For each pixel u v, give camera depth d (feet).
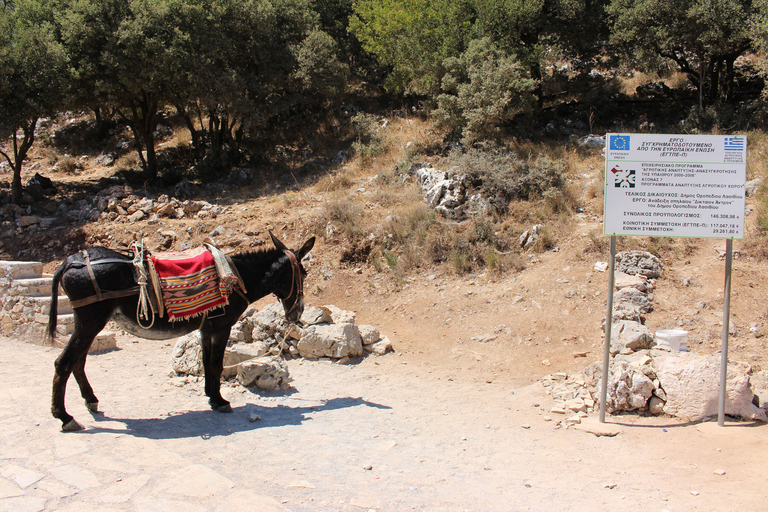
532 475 14.94
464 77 59.06
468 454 16.65
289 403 21.89
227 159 67.67
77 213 54.13
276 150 69.36
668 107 64.44
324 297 38.68
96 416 18.37
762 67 55.42
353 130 69.36
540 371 27.07
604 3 65.10
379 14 69.56
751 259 31.83
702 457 16.25
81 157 76.95
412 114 71.67
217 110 65.92
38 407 18.43
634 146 19.71
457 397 23.62
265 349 26.63
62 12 58.59
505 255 37.93
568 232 38.50
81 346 17.02
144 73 55.31
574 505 12.90
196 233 47.44
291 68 67.72
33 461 13.80
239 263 20.27
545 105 72.33
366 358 29.94
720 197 19.30
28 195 58.90
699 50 57.11
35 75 53.11
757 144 46.37
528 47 64.03
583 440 18.16
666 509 12.62
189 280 18.13
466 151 52.11
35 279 32.42
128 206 53.21
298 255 21.65
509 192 43.11
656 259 32.83
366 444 17.21
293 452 16.15
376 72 84.89
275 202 52.21
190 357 24.75
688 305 29.45
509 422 20.21
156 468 13.74
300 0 73.05
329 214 45.06
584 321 30.48
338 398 22.97
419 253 40.06
